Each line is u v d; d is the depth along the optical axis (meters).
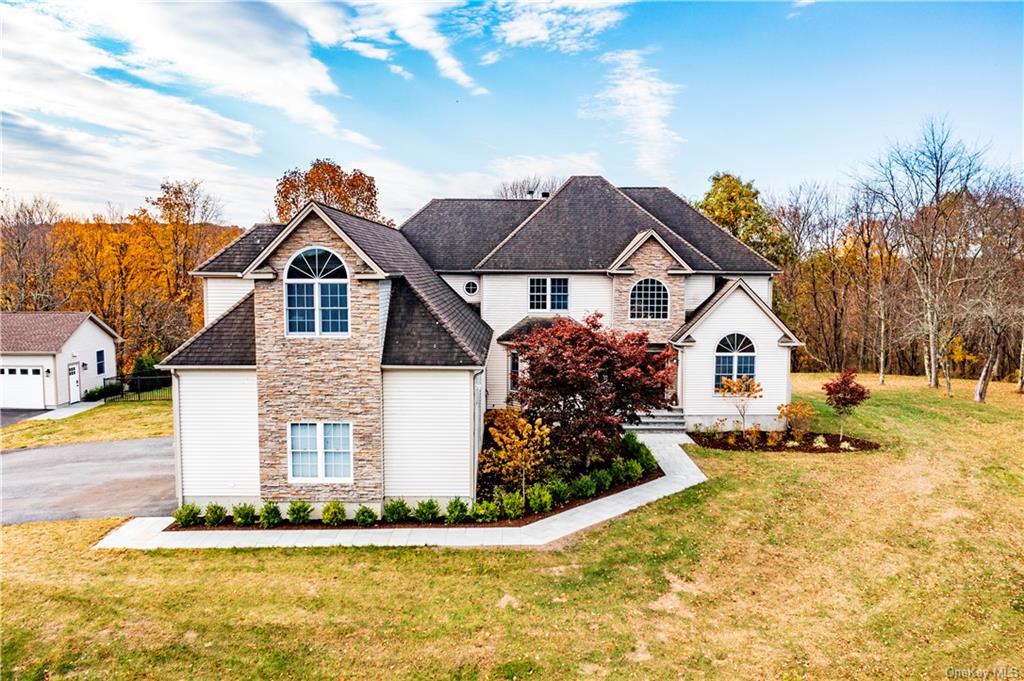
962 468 20.52
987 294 33.16
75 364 35.06
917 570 13.50
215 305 22.02
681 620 11.50
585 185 30.22
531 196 33.53
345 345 16.05
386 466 16.58
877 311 47.44
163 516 16.80
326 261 15.96
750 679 9.82
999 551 14.45
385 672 10.01
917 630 11.25
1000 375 45.88
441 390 16.38
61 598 11.98
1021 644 10.84
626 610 11.80
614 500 17.55
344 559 13.98
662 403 19.14
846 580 13.06
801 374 45.06
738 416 24.75
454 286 28.81
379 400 16.17
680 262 26.25
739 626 11.33
